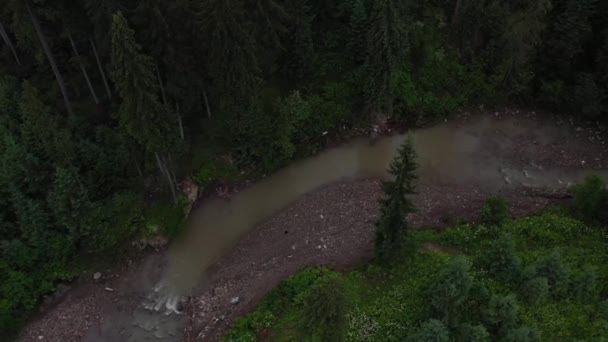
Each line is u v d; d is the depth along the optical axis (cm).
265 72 3825
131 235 3456
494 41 4384
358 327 2894
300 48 3866
